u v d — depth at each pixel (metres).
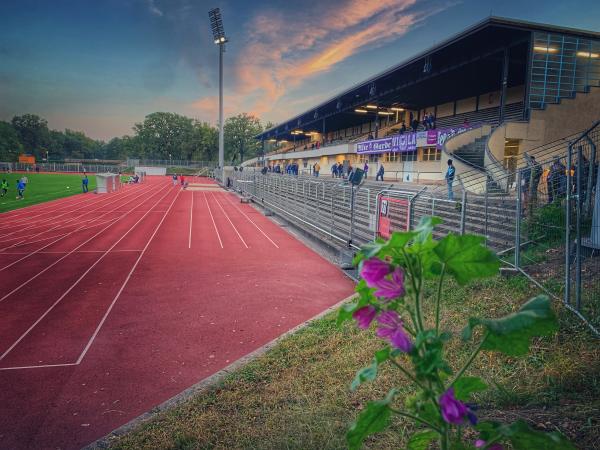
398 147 35.44
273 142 126.19
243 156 133.38
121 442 4.29
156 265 13.36
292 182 24.27
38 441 4.69
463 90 37.41
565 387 4.12
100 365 6.54
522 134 23.09
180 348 7.16
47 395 5.66
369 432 1.57
